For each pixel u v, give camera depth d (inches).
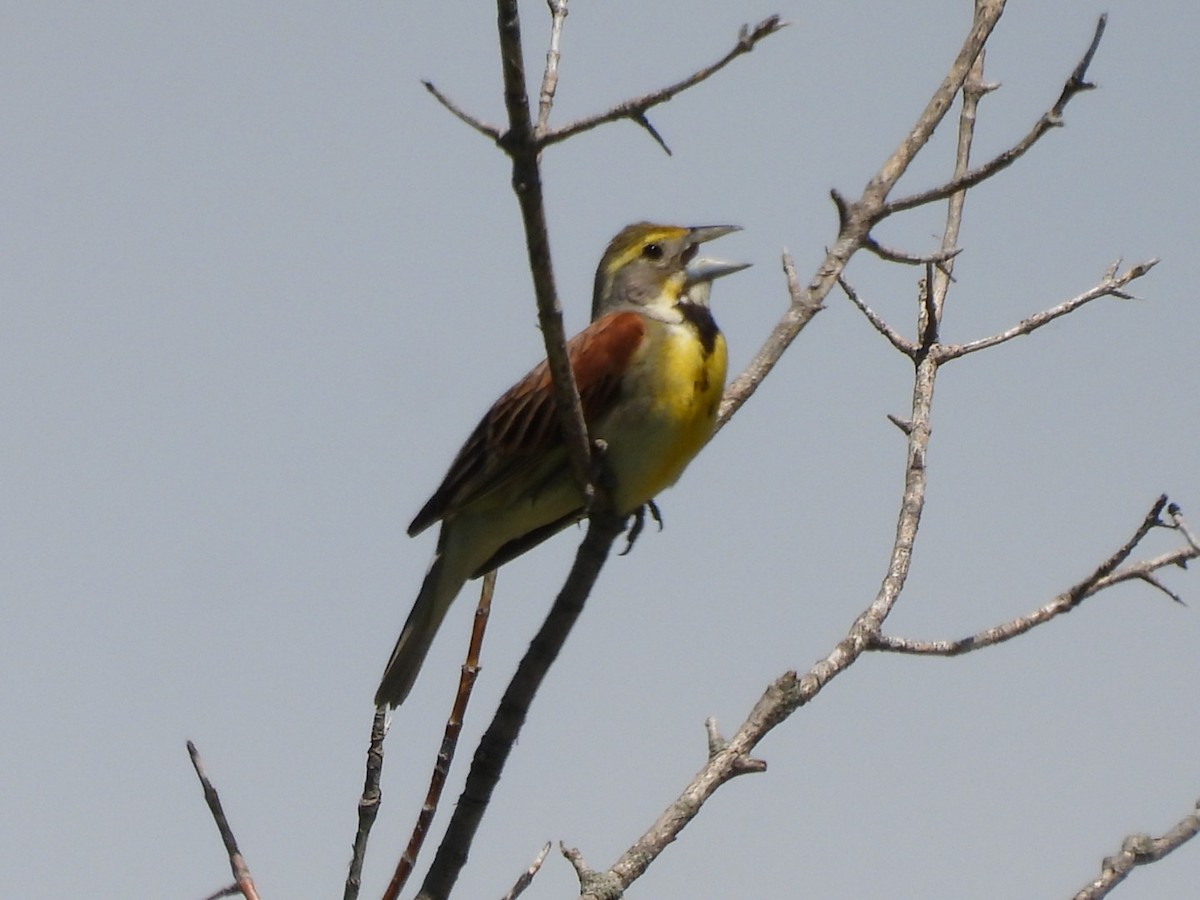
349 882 375.2
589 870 379.2
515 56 304.2
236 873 377.7
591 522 394.6
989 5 421.7
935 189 393.4
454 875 386.6
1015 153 381.1
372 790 381.4
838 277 424.2
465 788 390.3
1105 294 468.8
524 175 318.7
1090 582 418.9
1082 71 370.0
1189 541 407.8
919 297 487.2
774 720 394.0
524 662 394.9
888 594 419.5
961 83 416.5
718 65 306.2
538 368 483.2
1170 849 378.0
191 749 388.5
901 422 452.4
